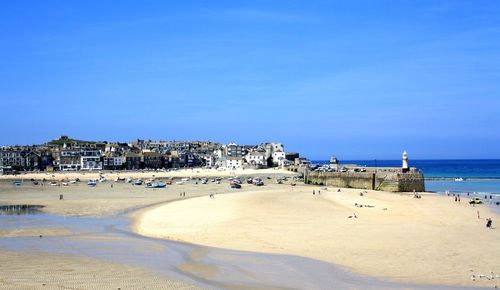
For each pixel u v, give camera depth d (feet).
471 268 110.42
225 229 166.61
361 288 95.40
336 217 195.52
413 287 95.96
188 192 373.20
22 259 121.39
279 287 95.91
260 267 112.37
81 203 276.41
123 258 122.93
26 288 92.84
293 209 220.64
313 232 158.81
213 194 321.32
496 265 113.09
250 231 161.58
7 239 154.20
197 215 203.31
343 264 114.93
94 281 98.73
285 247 135.44
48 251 132.87
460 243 139.23
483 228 170.50
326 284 98.12
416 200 278.67
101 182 519.60
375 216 201.36
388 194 322.96
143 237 156.46
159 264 115.75
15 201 289.74
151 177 608.60
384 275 104.99
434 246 134.82
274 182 513.45
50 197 321.11
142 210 238.89
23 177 611.06
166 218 198.70
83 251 132.77
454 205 256.93
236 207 226.17
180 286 95.76
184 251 131.75
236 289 94.38
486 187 450.30
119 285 95.76
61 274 104.73
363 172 423.64
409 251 128.47
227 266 113.39
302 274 105.91
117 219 204.33
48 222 195.11
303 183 501.56
